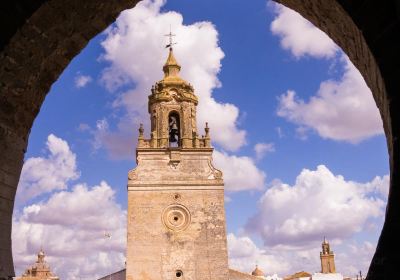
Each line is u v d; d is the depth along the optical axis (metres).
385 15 5.46
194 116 48.97
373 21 5.55
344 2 5.80
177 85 49.66
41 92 8.45
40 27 7.30
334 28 7.13
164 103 48.75
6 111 7.86
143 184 44.78
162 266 42.16
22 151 8.52
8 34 6.93
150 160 45.78
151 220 43.66
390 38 5.40
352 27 6.08
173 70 51.41
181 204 44.34
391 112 5.25
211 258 42.69
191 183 45.06
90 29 8.41
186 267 42.25
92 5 7.82
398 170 5.05
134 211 43.88
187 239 43.22
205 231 43.59
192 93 50.03
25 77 7.82
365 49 5.98
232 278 50.81
